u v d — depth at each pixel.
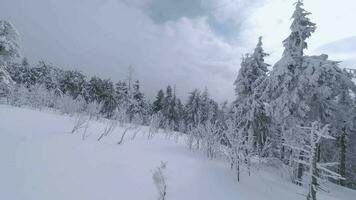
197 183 7.16
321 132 6.94
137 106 46.81
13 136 7.57
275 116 14.73
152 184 6.37
